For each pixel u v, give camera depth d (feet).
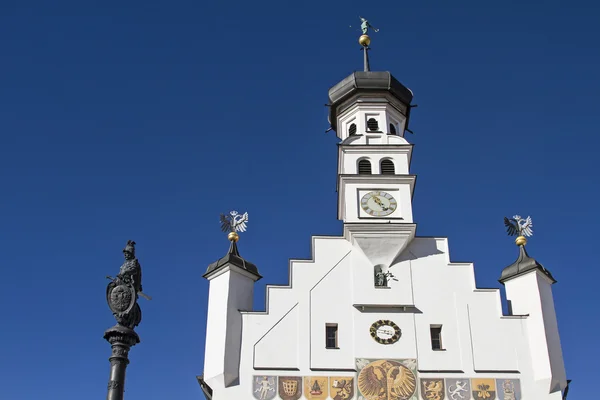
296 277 136.98
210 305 135.64
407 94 173.37
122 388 90.43
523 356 129.18
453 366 128.06
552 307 135.23
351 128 168.35
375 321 132.67
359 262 139.23
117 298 94.63
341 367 127.65
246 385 125.59
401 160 155.02
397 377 126.72
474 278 137.28
